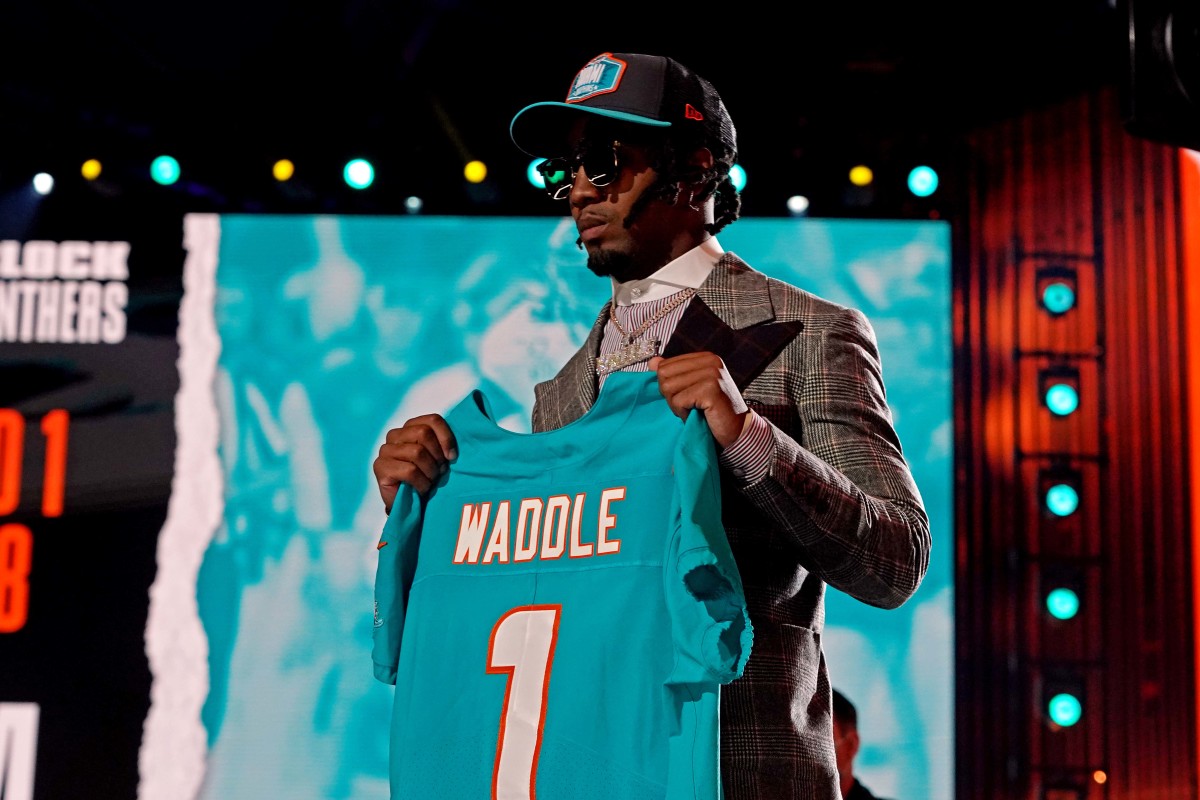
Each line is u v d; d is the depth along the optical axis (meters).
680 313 3.37
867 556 2.87
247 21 9.51
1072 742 9.15
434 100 9.89
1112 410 9.43
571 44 9.94
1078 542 9.34
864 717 9.09
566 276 9.63
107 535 9.48
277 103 10.28
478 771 2.94
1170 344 9.39
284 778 9.16
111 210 9.79
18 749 9.23
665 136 3.40
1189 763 9.04
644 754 2.74
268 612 9.38
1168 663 9.19
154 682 9.31
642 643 2.81
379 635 3.27
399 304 9.67
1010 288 9.53
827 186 9.62
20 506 9.51
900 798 9.00
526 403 9.50
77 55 9.84
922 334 9.52
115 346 9.70
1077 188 9.56
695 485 2.72
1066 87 9.63
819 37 9.77
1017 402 9.44
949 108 9.97
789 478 2.79
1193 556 9.23
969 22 9.48
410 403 9.55
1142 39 4.70
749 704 2.89
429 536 3.24
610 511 2.98
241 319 9.70
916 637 9.20
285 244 9.76
